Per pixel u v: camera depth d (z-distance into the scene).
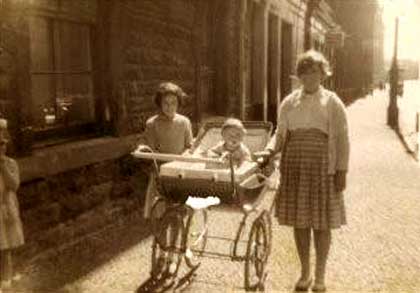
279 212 4.46
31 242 5.18
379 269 5.14
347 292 4.54
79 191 6.02
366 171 10.38
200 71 9.45
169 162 4.72
